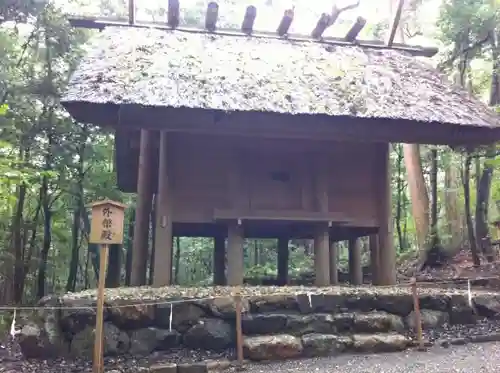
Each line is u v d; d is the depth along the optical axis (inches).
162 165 241.8
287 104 214.5
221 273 331.6
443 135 232.5
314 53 287.1
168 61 242.2
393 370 158.4
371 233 279.4
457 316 216.7
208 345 182.5
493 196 467.2
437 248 411.5
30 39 401.1
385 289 222.5
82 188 436.1
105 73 217.8
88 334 176.6
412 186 431.5
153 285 233.3
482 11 336.8
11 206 434.9
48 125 393.1
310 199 257.6
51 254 571.5
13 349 214.4
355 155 269.4
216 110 203.0
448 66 397.4
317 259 251.8
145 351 178.1
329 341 183.6
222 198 250.8
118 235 151.0
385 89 248.8
